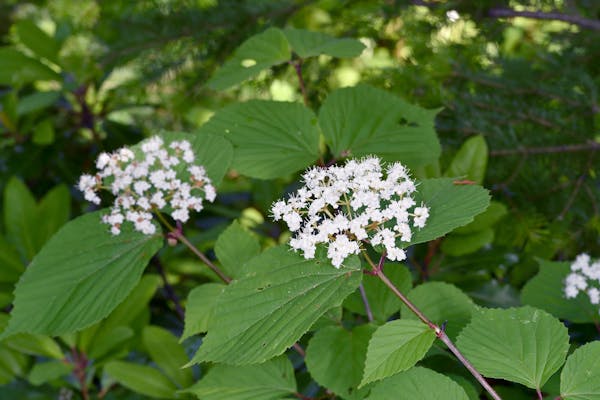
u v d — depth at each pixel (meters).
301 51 0.38
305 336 0.38
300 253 0.26
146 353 0.45
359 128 0.36
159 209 0.33
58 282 0.30
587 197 0.44
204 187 0.32
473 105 0.46
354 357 0.30
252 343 0.24
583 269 0.33
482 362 0.25
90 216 0.32
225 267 0.33
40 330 0.29
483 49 0.47
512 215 0.46
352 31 0.50
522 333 0.25
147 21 0.49
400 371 0.24
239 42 0.49
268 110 0.36
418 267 0.47
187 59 0.50
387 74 0.48
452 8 0.46
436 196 0.28
